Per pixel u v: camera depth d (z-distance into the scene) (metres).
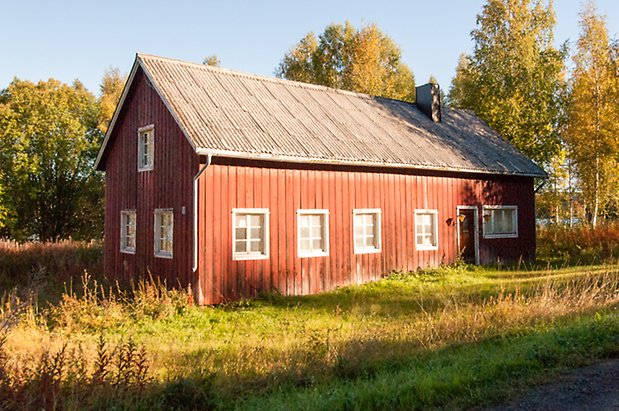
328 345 7.86
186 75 16.14
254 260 14.14
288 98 18.12
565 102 29.12
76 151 31.78
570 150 29.94
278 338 9.17
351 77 41.09
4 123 29.31
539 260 21.91
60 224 32.38
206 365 7.26
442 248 18.88
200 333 10.06
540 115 27.97
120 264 17.17
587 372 6.30
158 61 16.05
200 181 13.38
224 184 13.74
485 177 20.59
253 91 17.38
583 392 5.67
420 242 18.42
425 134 20.47
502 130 28.03
